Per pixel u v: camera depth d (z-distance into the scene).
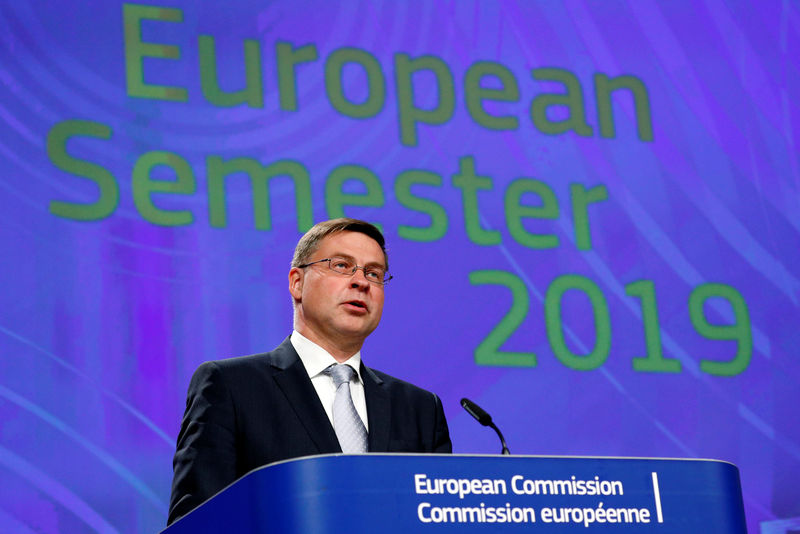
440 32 6.64
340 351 3.30
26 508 5.22
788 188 7.02
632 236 6.64
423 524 2.12
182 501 2.83
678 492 2.36
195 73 6.09
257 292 5.88
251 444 2.99
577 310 6.41
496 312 6.27
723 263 6.76
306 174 6.14
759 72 7.17
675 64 7.03
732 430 6.45
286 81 6.24
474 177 6.45
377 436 3.14
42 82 5.79
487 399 6.11
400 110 6.42
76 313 5.54
